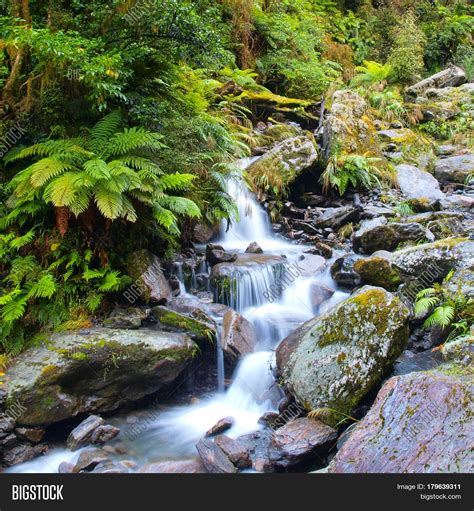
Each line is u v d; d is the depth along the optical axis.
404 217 7.51
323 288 5.90
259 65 11.80
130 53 5.67
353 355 4.10
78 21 5.84
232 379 5.01
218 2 10.94
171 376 4.70
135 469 3.86
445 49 16.27
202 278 5.95
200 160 6.74
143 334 4.69
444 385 3.36
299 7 14.44
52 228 5.23
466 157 9.36
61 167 4.72
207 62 6.55
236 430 4.35
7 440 4.07
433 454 3.10
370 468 3.20
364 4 17.28
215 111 9.20
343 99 9.76
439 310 4.60
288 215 8.13
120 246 5.45
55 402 4.26
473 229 6.65
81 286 5.12
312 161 8.44
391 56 14.30
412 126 11.29
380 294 4.34
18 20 5.31
